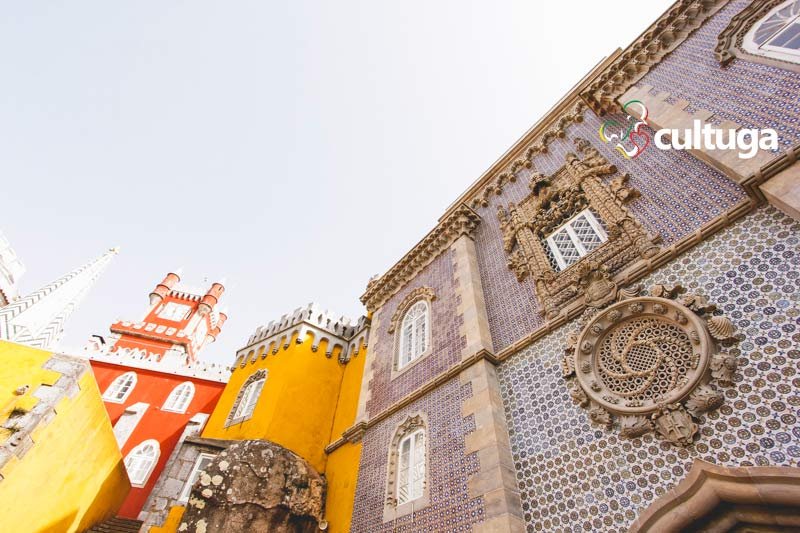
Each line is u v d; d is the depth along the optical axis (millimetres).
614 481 4551
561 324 6484
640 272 5820
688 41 7688
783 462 3537
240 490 7582
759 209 4961
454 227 11000
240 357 15102
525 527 5008
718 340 4504
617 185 7191
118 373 19750
